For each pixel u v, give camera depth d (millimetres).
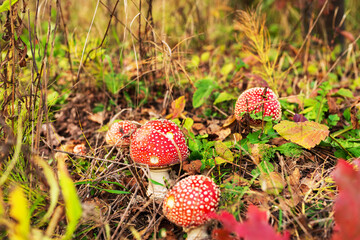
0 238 363
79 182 427
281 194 423
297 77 811
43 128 677
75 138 669
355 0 1245
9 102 434
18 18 419
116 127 522
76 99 781
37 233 288
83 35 906
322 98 621
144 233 394
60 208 317
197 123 631
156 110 742
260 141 507
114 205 450
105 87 809
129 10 961
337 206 292
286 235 292
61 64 843
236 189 425
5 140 394
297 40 1077
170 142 416
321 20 931
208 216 351
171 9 1128
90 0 1175
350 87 816
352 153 478
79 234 383
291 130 485
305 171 487
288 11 1162
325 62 915
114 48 915
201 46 1036
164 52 638
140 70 774
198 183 365
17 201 268
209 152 514
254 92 528
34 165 338
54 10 1012
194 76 842
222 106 742
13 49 405
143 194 448
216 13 1103
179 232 403
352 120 530
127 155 512
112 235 393
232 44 1134
